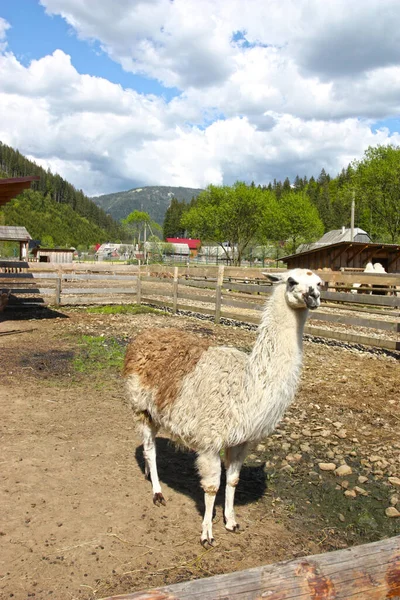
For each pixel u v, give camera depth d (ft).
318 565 6.33
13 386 24.48
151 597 5.77
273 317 12.20
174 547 11.73
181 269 61.72
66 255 153.28
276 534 12.53
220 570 10.93
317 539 12.39
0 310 50.42
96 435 18.54
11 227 152.05
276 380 11.82
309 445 18.38
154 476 14.01
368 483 15.62
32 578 10.37
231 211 181.88
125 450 17.29
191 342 13.67
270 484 15.38
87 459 16.39
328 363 31.01
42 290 56.75
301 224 189.26
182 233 520.42
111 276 59.36
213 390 11.84
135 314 52.26
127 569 10.82
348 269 79.51
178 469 16.20
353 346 36.78
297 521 13.25
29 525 12.32
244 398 11.75
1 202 51.06
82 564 10.92
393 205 142.20
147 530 12.40
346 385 25.96
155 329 15.07
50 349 33.37
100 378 26.43
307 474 16.12
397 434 19.60
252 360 12.06
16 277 54.39
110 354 32.01
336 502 14.39
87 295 67.36
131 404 14.16
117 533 12.19
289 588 6.11
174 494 14.40
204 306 60.18
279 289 12.30
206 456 12.07
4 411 20.72
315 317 37.29
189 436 12.17
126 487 14.61
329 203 397.60
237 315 43.60
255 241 205.57
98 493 14.15
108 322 45.85
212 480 11.96
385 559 6.55
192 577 10.62
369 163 145.48
